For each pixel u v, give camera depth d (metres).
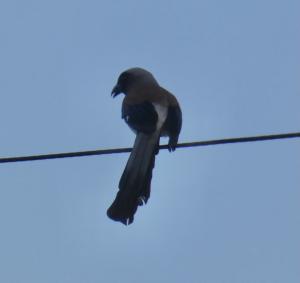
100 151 10.21
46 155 9.87
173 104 13.05
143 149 11.99
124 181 11.55
